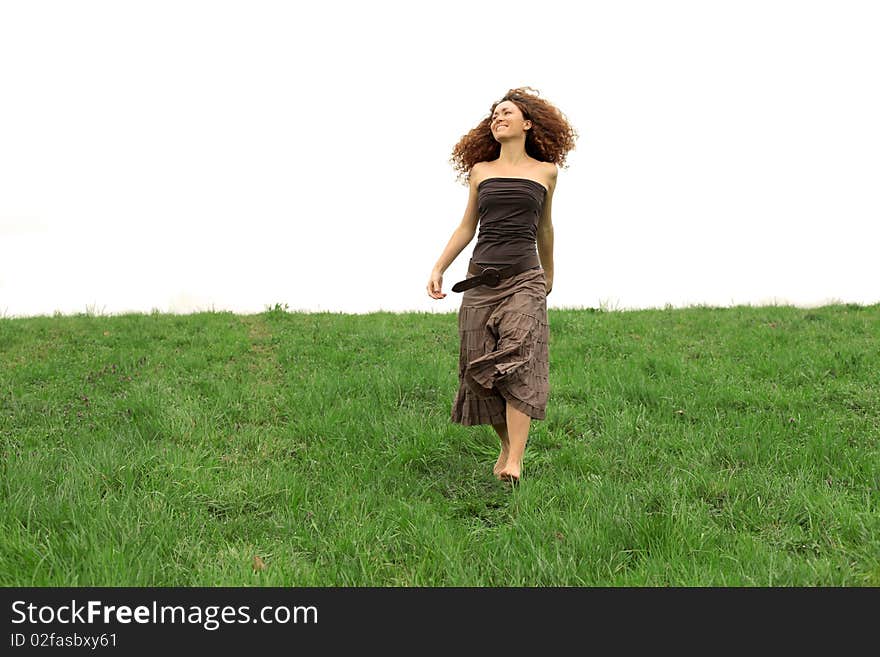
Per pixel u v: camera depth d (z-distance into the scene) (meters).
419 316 10.17
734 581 2.58
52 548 2.74
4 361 7.20
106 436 4.64
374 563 2.82
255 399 5.83
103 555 2.63
